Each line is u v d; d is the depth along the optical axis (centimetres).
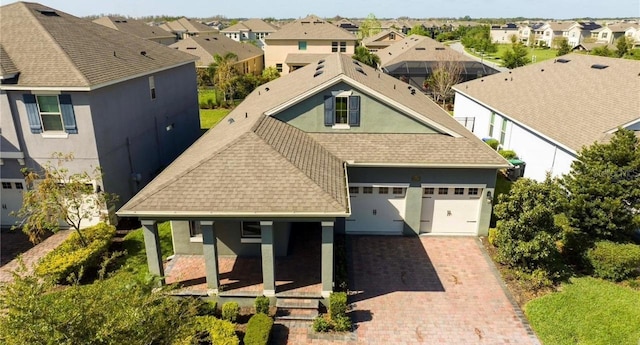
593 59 2762
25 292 718
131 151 2089
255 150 1403
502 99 2809
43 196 1525
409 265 1581
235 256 1590
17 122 1742
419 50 5078
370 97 1730
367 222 1797
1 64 1673
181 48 5538
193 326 953
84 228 1789
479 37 9525
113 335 718
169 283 1412
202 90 4919
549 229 1424
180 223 1566
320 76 2034
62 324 694
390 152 1675
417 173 1695
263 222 1259
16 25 1922
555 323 1252
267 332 1167
